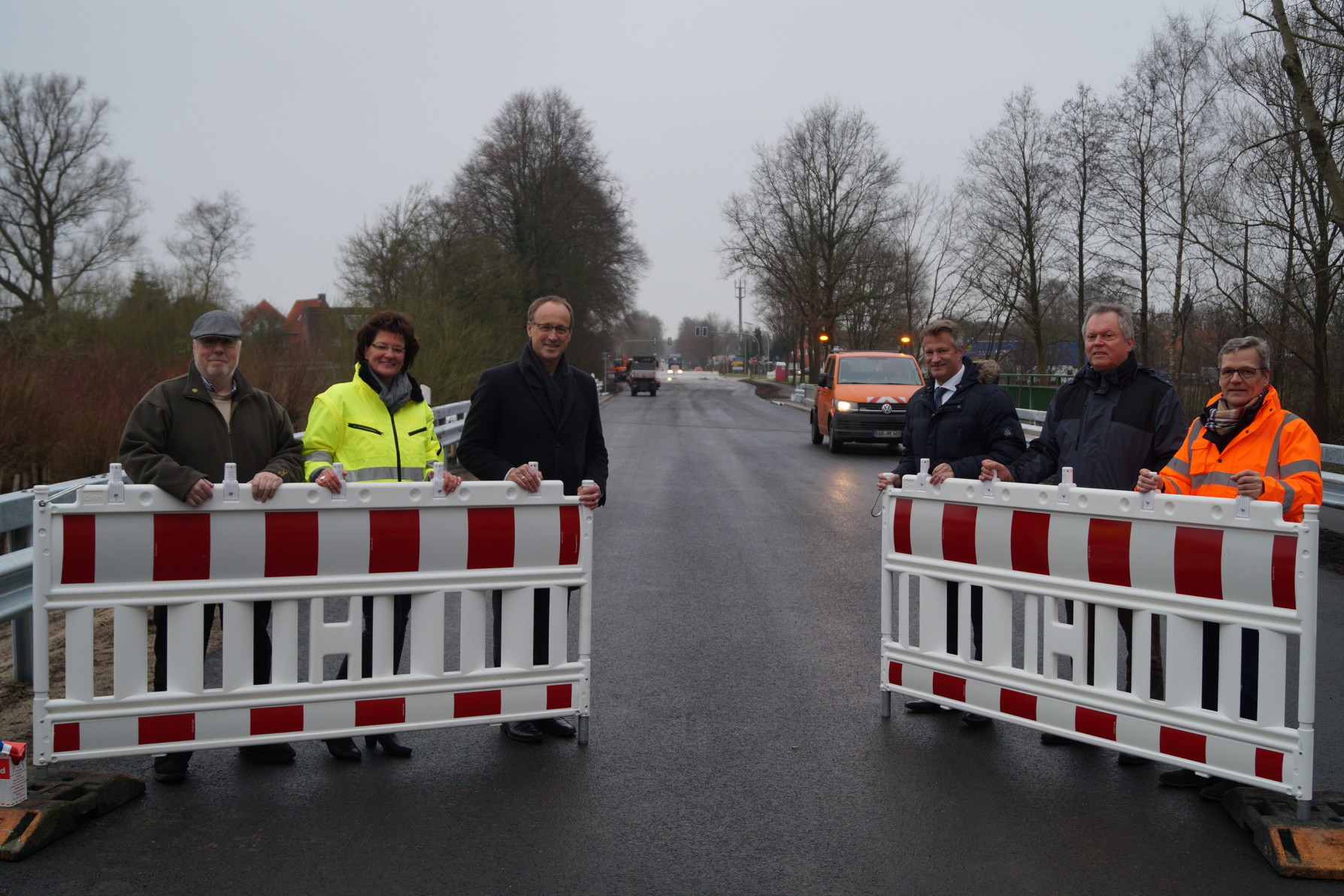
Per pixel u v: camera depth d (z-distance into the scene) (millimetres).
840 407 17938
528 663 3910
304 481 3979
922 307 45188
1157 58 28281
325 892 2869
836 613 6324
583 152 47812
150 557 3451
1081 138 32000
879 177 46938
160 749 3498
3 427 8906
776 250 48688
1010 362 43656
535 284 46781
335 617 5965
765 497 11953
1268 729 3268
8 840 3039
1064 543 3760
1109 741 3660
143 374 12109
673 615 6242
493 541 3812
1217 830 3336
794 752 4023
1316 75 17906
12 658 5336
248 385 3971
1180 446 4102
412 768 3814
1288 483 3674
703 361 162375
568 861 3078
